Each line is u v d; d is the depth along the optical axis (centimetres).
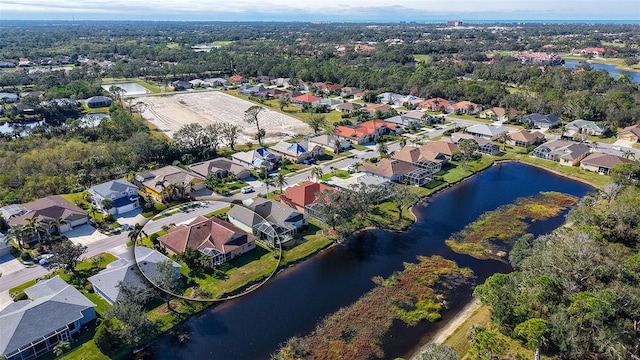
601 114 15125
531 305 5122
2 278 6284
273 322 5559
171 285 5919
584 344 4559
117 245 7225
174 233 7094
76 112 16462
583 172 10819
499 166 11500
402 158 11150
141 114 15950
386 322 5569
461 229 8081
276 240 7269
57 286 5812
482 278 6544
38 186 9144
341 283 6397
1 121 15100
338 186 9488
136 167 10631
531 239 7081
